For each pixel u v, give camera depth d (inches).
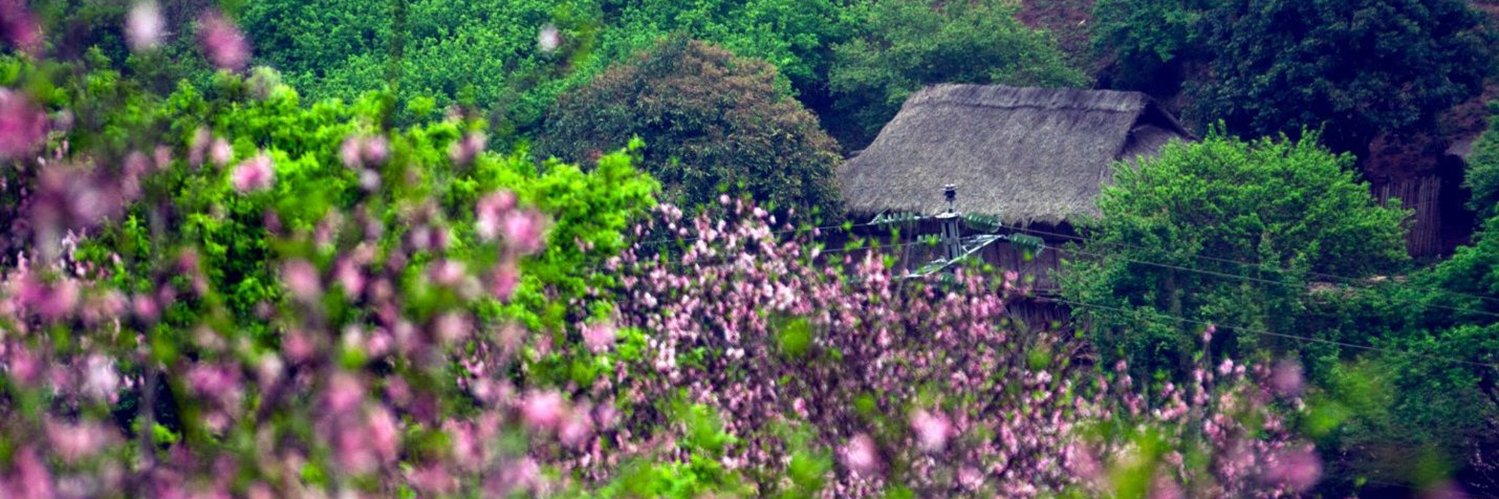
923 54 2059.5
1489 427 1085.1
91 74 430.0
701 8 2124.8
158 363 417.7
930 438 552.7
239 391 417.7
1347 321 1170.6
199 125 466.6
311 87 1893.5
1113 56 2241.6
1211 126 1373.0
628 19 2121.1
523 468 446.3
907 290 770.8
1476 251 1181.7
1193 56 2127.2
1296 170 1267.2
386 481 421.7
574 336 604.1
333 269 439.2
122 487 400.5
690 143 1596.9
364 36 2108.8
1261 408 711.1
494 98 1774.1
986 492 586.9
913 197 1649.9
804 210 1614.2
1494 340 1092.5
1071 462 646.5
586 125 1642.5
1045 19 2374.5
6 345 413.1
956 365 716.0
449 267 457.7
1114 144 1630.2
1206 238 1243.8
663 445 550.0
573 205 616.4
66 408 426.6
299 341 420.8
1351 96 1736.0
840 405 592.4
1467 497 1026.1
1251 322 1157.7
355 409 408.8
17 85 421.7
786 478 550.9
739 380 650.8
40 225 430.9
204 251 465.4
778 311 669.9
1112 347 1210.6
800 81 2182.6
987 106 1747.0
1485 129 1879.9
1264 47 1796.3
